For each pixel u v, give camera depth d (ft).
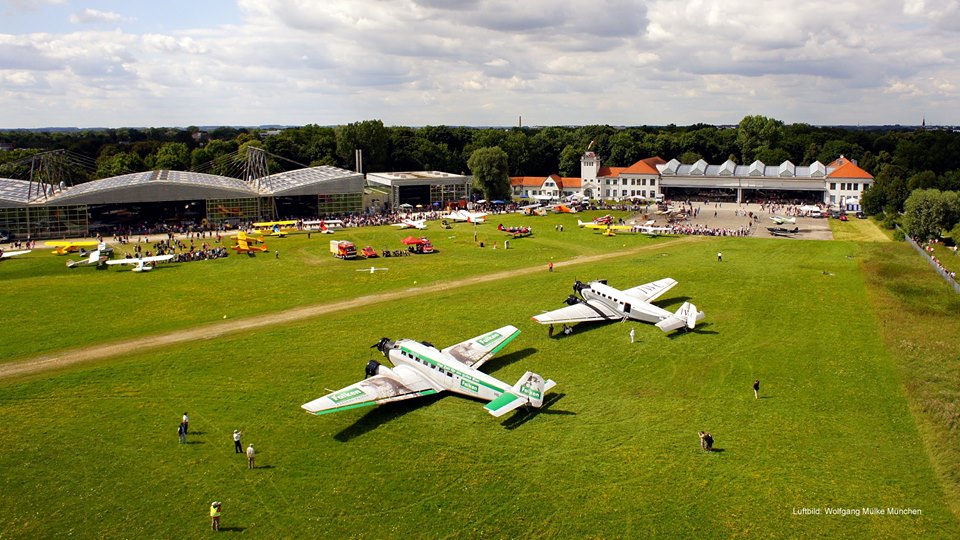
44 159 435.12
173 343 193.36
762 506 110.93
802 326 209.56
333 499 112.88
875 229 434.71
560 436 134.62
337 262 321.32
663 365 175.11
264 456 126.72
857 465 123.95
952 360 177.47
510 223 461.78
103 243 337.72
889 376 166.91
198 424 139.85
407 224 439.22
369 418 142.61
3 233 386.11
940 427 137.80
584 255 340.18
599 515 108.47
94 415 144.05
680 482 117.91
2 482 117.50
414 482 117.91
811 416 144.36
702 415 144.77
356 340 195.52
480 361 165.48
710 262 316.81
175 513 108.88
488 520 107.24
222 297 249.55
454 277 286.66
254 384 161.27
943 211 371.35
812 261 318.65
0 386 159.94
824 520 107.14
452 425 139.33
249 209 471.62
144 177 460.14
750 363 176.65
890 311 226.38
